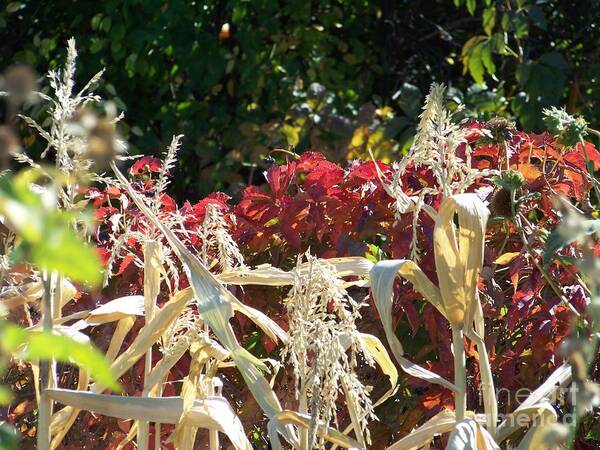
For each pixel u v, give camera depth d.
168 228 3.32
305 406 3.18
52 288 3.26
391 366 3.29
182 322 3.30
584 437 3.45
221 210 3.83
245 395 3.72
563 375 3.21
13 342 1.81
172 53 7.97
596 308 2.98
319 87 7.76
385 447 3.71
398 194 3.23
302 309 3.14
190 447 3.26
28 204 1.65
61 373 3.66
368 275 3.36
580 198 3.71
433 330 3.62
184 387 3.20
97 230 3.79
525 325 3.67
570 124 3.43
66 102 3.09
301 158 3.84
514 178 3.23
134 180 4.05
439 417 3.19
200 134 8.05
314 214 3.73
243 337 3.78
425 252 3.67
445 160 3.23
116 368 3.21
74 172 3.07
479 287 3.58
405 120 7.60
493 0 8.09
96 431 3.67
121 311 3.27
